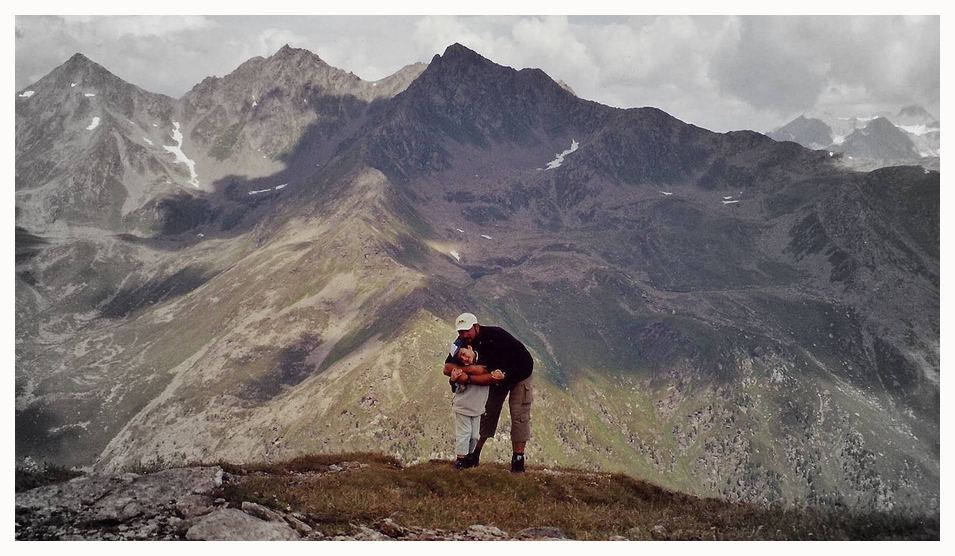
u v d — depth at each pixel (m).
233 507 13.27
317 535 12.92
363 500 14.77
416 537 13.51
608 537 14.55
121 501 13.34
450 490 16.41
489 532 14.19
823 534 15.66
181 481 14.33
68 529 12.21
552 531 14.55
